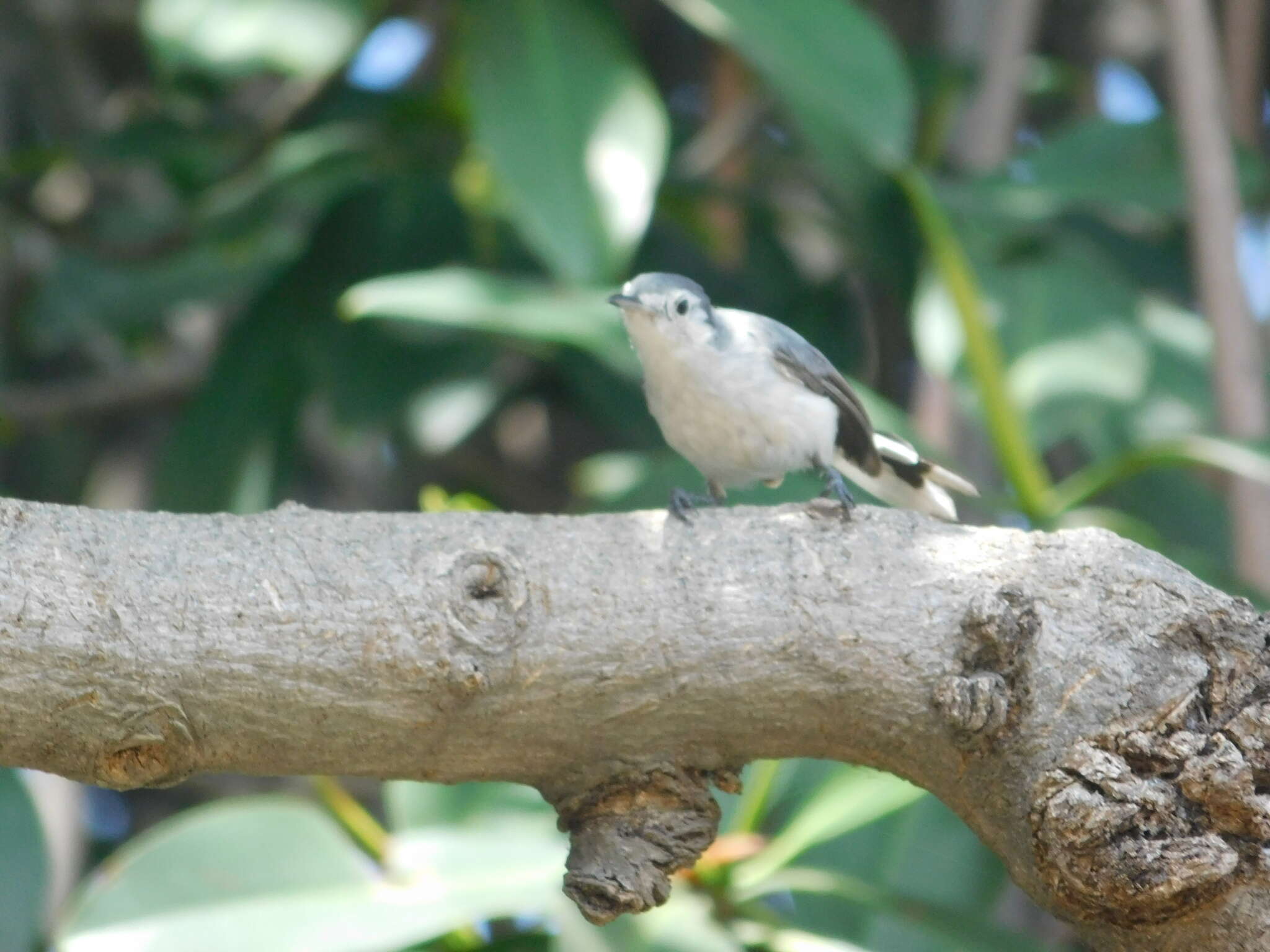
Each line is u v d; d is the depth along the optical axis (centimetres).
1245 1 1331
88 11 1545
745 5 918
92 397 1370
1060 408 964
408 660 546
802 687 570
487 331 1142
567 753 575
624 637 562
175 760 549
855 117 906
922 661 569
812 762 881
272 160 1180
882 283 1209
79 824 1199
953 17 1388
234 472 1130
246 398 1146
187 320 1459
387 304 888
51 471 1495
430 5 1430
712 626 566
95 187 1491
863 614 571
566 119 927
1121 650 569
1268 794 550
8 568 532
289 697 544
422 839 784
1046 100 1562
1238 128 1322
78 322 1294
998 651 564
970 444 1189
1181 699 560
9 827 760
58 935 734
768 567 576
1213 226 1038
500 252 1198
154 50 1045
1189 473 1095
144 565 543
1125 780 550
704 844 580
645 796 579
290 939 717
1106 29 1590
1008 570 584
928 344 974
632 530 582
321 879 759
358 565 555
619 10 1493
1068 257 1070
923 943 812
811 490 926
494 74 937
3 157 1230
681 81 1612
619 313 915
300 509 570
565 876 576
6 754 543
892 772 599
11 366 1492
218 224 1228
